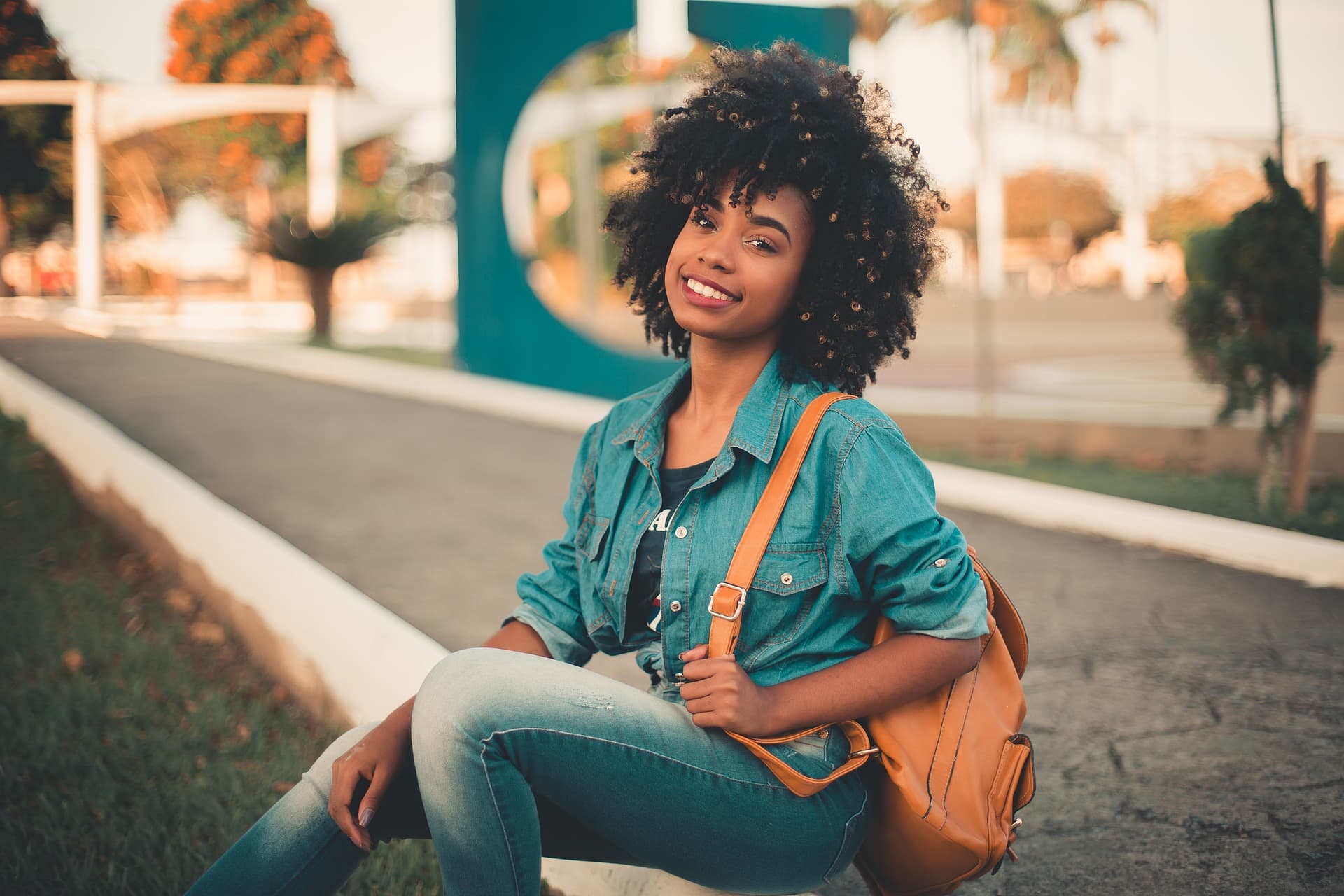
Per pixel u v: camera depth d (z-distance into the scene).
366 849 1.62
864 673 1.50
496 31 11.82
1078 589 4.54
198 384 12.28
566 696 1.45
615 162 26.92
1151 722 3.14
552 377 11.96
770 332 1.70
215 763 3.07
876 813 1.61
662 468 1.71
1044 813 2.62
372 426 9.69
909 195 1.74
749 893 1.59
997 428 8.54
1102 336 22.97
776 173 1.62
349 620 3.33
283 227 20.78
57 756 3.02
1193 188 22.30
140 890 2.39
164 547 5.14
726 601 1.53
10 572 4.97
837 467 1.55
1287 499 6.09
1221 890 2.22
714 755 1.48
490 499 6.74
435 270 31.67
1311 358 5.63
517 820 1.44
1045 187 31.61
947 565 1.50
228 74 22.09
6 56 19.56
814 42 10.07
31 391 8.84
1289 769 2.77
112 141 22.08
